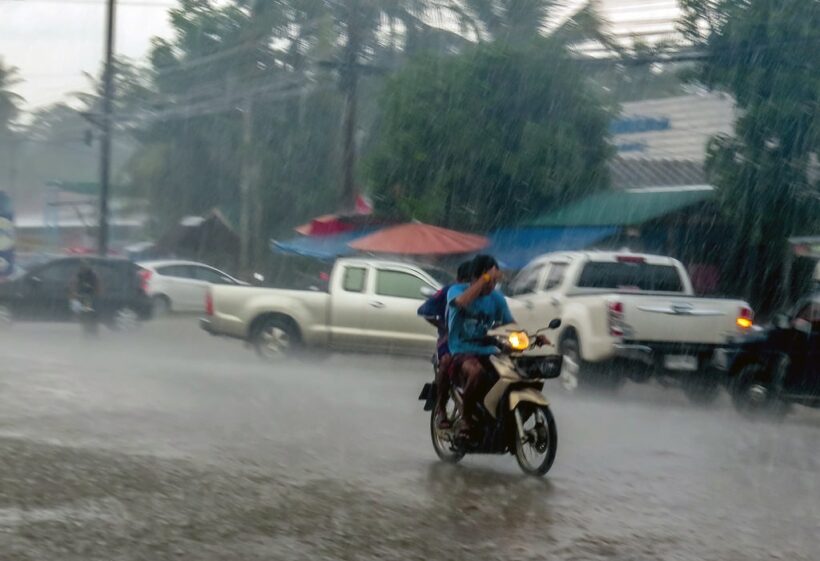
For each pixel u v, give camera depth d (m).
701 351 16.05
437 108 29.42
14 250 30.05
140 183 47.22
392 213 30.73
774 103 25.05
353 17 31.44
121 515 7.59
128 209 48.28
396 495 8.60
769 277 26.64
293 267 38.75
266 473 9.25
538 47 29.38
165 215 46.25
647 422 13.77
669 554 7.09
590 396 16.58
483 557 6.87
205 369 18.28
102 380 15.74
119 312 27.33
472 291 9.55
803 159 25.50
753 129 25.53
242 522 7.53
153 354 21.28
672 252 28.17
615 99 31.30
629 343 15.82
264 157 39.69
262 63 40.41
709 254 27.69
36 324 29.69
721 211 26.67
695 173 31.16
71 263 27.73
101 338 25.22
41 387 14.61
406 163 29.67
